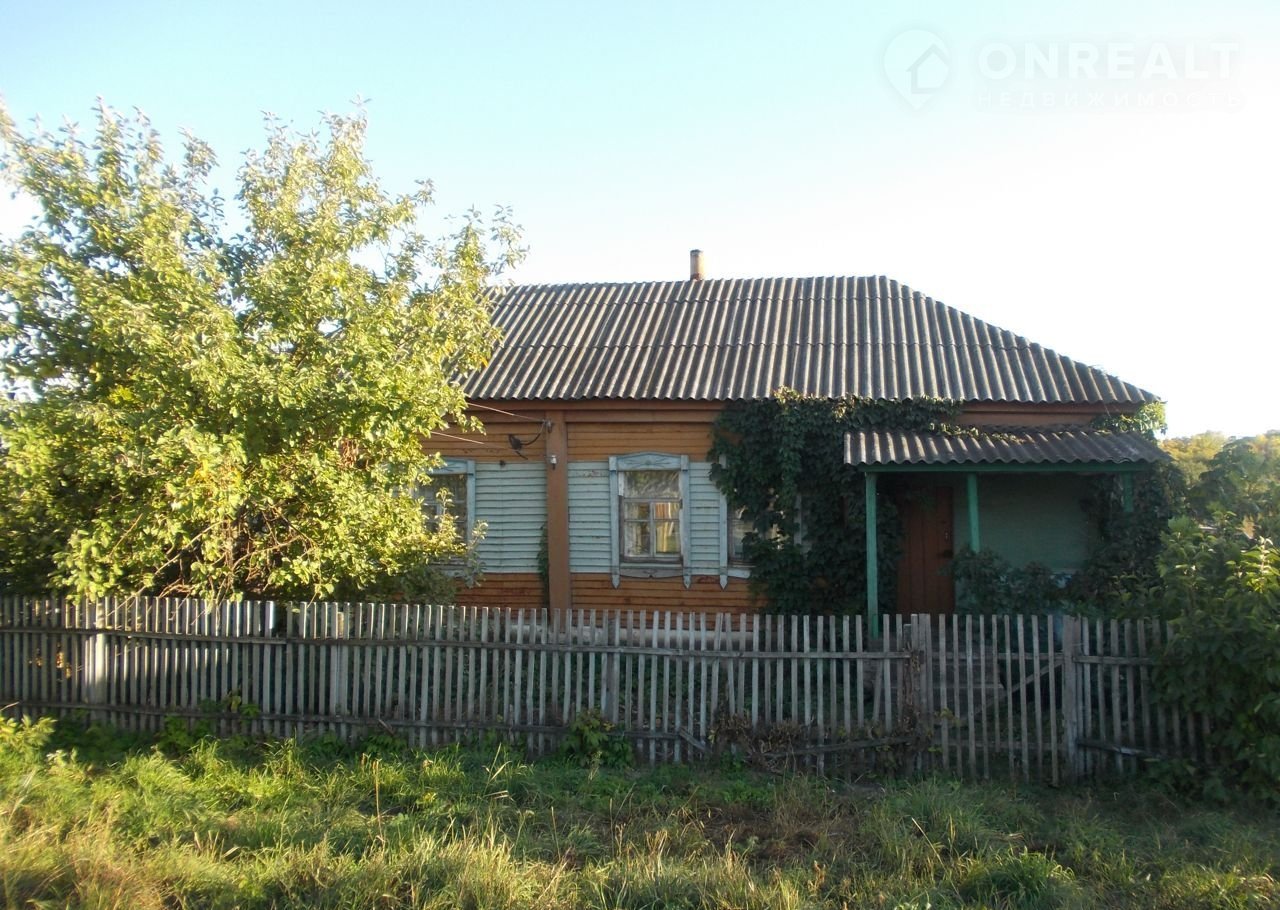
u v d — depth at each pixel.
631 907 5.25
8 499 8.58
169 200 9.31
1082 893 5.39
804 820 6.83
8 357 8.99
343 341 9.21
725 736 8.20
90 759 8.32
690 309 16.44
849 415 13.02
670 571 13.94
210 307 8.69
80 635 9.43
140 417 8.24
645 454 14.01
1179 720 7.58
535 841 6.24
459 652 8.76
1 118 8.88
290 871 5.62
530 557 14.40
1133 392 12.73
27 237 8.99
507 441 14.44
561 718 8.57
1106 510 12.58
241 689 9.13
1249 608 6.96
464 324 10.30
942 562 13.38
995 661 7.99
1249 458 9.77
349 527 9.46
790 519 13.47
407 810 7.07
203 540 8.99
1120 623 8.07
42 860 5.64
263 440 8.95
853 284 16.98
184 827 6.40
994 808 6.97
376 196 10.27
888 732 7.98
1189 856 6.10
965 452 11.59
